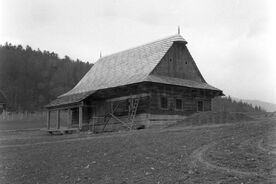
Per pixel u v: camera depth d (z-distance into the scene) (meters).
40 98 124.31
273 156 14.60
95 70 48.66
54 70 149.00
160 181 13.17
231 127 23.34
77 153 20.38
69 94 45.53
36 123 70.62
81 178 15.26
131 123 35.66
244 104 125.38
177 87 38.19
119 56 46.75
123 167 15.86
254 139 18.36
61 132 41.19
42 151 22.38
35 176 16.59
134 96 37.19
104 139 24.84
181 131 24.66
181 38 40.91
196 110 40.66
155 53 40.66
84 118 43.06
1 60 136.25
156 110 35.91
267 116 33.09
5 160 20.52
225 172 13.12
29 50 153.38
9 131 49.94
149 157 16.94
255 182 11.78
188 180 12.80
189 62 42.28
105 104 40.41
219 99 129.75
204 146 17.98
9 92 120.38
